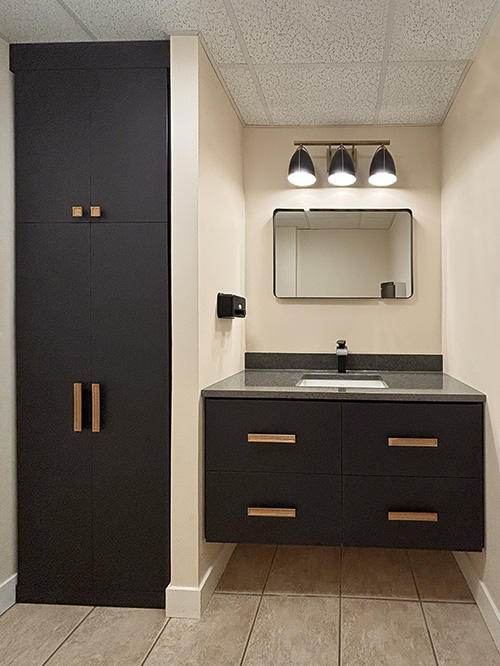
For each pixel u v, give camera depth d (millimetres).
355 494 2195
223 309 2467
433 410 2162
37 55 2215
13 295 2238
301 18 1961
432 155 3006
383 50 2188
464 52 2201
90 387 2219
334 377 2883
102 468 2219
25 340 2238
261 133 3088
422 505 2170
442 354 2984
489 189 2068
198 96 2123
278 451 2221
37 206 2221
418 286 3016
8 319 2211
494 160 2006
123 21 2020
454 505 2154
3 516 2186
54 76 2209
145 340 2195
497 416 1985
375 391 2203
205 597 2215
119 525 2215
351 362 3055
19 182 2225
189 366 2162
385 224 3023
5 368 2195
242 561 2656
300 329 3084
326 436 2201
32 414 2242
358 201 3053
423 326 3012
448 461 2158
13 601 2248
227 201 2652
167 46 2162
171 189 2156
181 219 2141
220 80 2473
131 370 2201
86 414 2227
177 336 2162
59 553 2244
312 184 3049
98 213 2186
